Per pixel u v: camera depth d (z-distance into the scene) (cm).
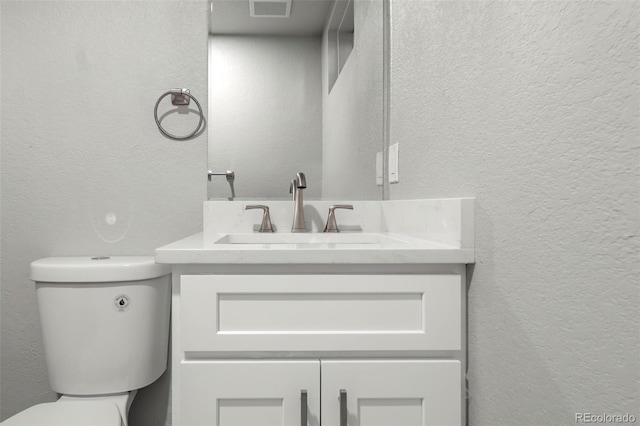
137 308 123
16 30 141
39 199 142
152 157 145
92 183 144
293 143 147
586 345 53
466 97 85
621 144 46
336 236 128
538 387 63
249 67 147
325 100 147
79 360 119
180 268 83
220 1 147
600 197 50
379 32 147
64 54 143
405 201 116
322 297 81
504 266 72
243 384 79
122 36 144
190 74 146
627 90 46
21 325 142
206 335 79
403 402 81
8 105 141
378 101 147
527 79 64
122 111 144
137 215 145
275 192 146
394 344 81
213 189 146
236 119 146
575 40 54
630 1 45
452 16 92
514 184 68
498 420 74
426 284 81
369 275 81
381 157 147
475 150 81
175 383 83
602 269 50
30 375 142
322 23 148
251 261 80
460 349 81
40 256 142
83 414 99
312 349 80
